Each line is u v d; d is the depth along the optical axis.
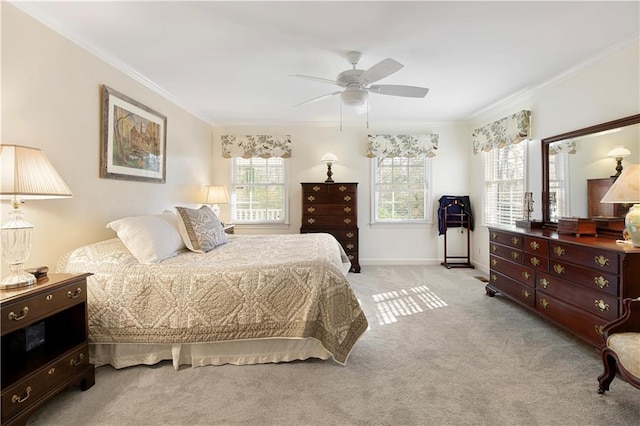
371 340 2.48
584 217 2.92
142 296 2.07
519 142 3.83
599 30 2.35
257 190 5.41
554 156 3.34
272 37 2.44
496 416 1.60
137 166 3.18
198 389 1.85
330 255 2.50
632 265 1.96
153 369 2.07
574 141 3.06
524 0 1.98
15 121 1.97
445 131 5.24
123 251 2.29
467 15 2.15
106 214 2.76
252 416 1.62
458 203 5.10
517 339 2.48
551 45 2.57
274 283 2.12
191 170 4.51
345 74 2.59
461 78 3.30
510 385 1.87
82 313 1.86
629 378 1.56
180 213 2.84
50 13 2.11
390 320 2.89
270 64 2.94
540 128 3.55
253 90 3.67
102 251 2.24
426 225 5.30
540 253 2.73
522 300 2.99
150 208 3.45
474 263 5.08
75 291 1.80
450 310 3.14
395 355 2.24
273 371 2.04
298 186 5.33
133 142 3.11
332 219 4.91
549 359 2.17
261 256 2.54
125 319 2.05
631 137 2.48
